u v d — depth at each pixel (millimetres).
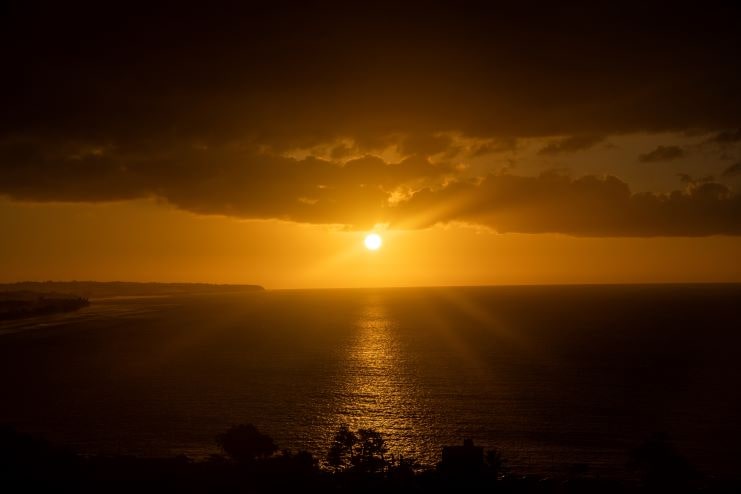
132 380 144125
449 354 186875
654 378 144500
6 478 52438
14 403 120062
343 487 55938
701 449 91062
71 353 191750
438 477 57250
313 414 110500
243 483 54750
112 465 59656
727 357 175625
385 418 107875
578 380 142500
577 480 62531
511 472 79188
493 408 114938
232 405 117375
